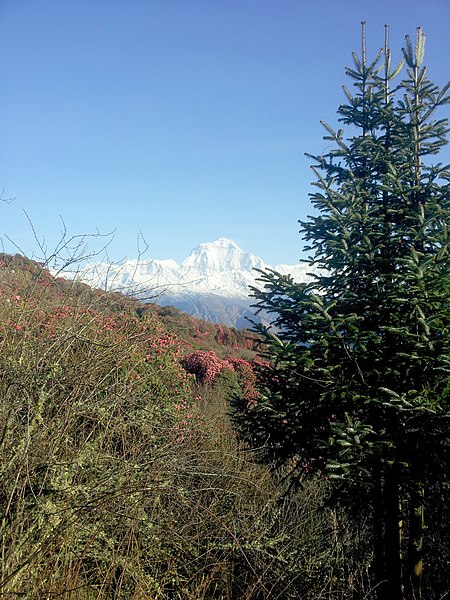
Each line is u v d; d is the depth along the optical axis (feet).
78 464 11.48
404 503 15.47
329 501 13.85
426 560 15.96
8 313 14.75
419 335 12.96
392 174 14.79
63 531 10.00
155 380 18.45
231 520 14.19
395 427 13.47
